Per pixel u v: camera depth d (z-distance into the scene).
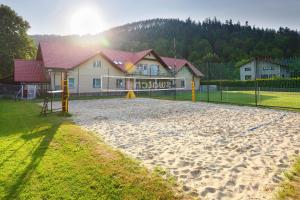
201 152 5.39
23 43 32.12
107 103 17.61
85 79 27.31
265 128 7.89
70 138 6.32
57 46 28.17
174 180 3.94
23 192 3.47
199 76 40.28
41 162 4.53
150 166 4.53
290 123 8.71
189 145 5.95
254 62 49.34
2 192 3.46
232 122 9.07
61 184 3.71
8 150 5.25
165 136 6.89
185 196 3.43
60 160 4.65
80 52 28.83
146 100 20.38
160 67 35.22
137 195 3.43
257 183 3.82
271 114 11.05
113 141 6.34
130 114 11.38
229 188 3.68
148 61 33.91
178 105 15.63
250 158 4.96
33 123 8.62
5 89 24.55
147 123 8.95
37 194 3.43
